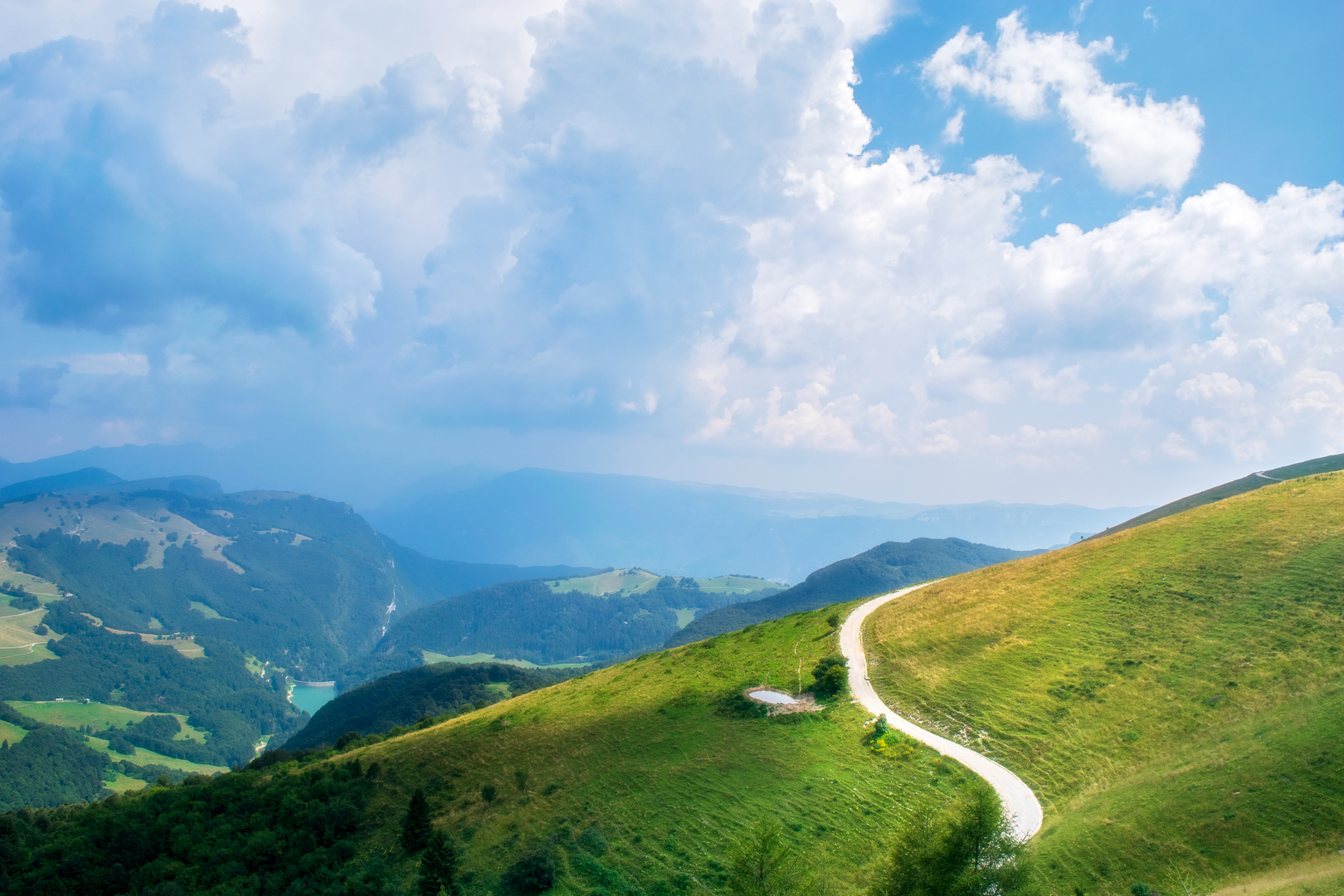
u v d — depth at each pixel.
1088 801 54.22
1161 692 65.06
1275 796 45.91
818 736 75.50
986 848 42.59
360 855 70.31
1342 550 75.56
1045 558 110.56
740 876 47.09
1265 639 66.25
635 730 85.75
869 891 44.97
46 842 85.38
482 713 114.50
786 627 119.62
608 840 63.06
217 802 88.31
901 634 98.81
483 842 66.88
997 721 70.31
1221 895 39.69
